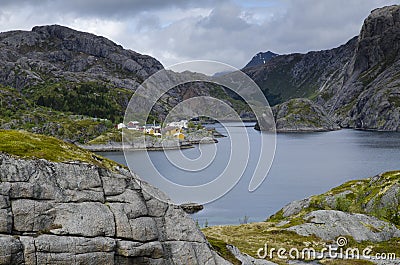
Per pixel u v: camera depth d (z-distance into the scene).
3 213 33.03
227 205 125.06
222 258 42.22
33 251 33.12
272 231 81.88
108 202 37.38
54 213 34.94
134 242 37.22
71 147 42.09
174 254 39.38
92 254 35.19
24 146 38.22
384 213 94.38
